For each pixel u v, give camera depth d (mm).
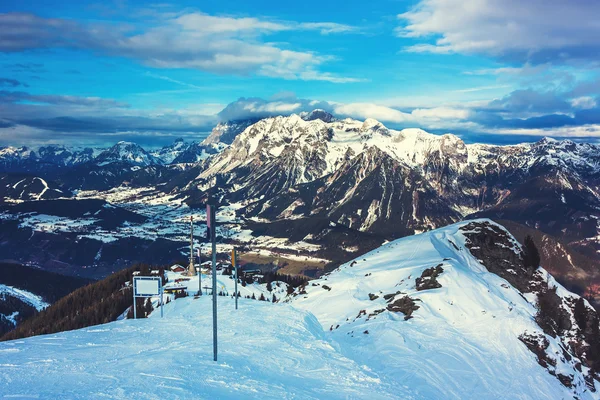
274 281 175000
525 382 69125
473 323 86312
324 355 47094
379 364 65875
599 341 103250
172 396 30484
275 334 54875
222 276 164250
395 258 138125
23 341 51469
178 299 110438
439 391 59781
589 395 79125
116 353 44875
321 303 114438
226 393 32562
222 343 49875
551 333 94688
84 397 29672
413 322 85125
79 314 131000
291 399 33031
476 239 137875
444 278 100938
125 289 142250
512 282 120875
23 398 29453
